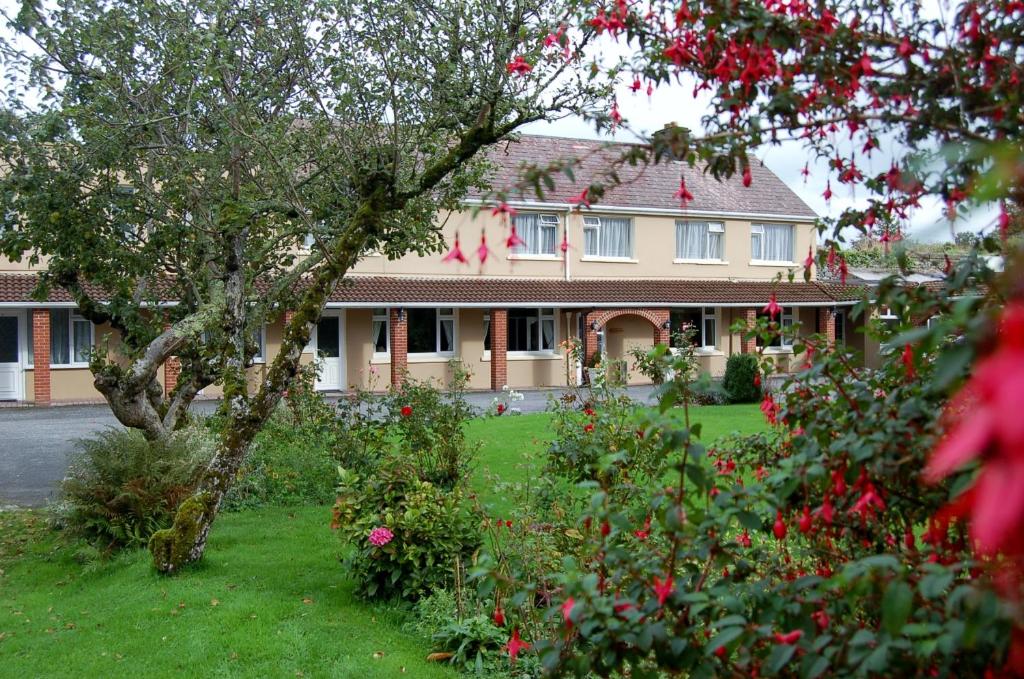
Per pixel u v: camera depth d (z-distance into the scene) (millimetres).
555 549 4562
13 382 18797
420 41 6664
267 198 7559
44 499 9219
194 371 8492
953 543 2102
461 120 7047
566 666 2201
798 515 2428
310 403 9648
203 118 7324
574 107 6207
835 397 2471
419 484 5902
